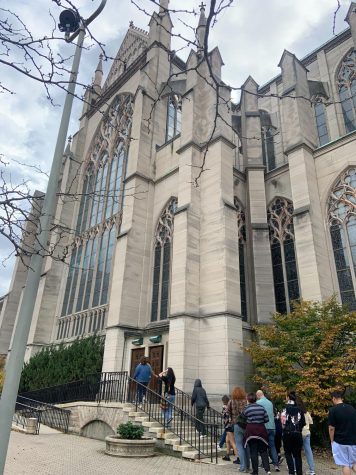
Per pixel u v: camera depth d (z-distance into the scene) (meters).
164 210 25.67
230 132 24.14
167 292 22.95
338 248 20.23
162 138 29.64
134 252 24.42
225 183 21.72
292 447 9.04
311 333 15.33
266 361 16.17
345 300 19.16
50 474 8.67
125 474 8.88
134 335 22.56
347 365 14.13
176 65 34.19
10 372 4.57
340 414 7.38
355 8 23.78
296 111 23.53
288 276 22.62
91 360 23.09
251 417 9.26
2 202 4.82
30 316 4.94
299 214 20.66
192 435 13.22
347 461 7.11
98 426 15.18
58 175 6.10
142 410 14.14
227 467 10.27
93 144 39.31
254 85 29.62
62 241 34.97
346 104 27.69
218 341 18.06
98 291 28.73
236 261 20.06
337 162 21.67
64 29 6.70
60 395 20.70
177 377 17.70
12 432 16.31
